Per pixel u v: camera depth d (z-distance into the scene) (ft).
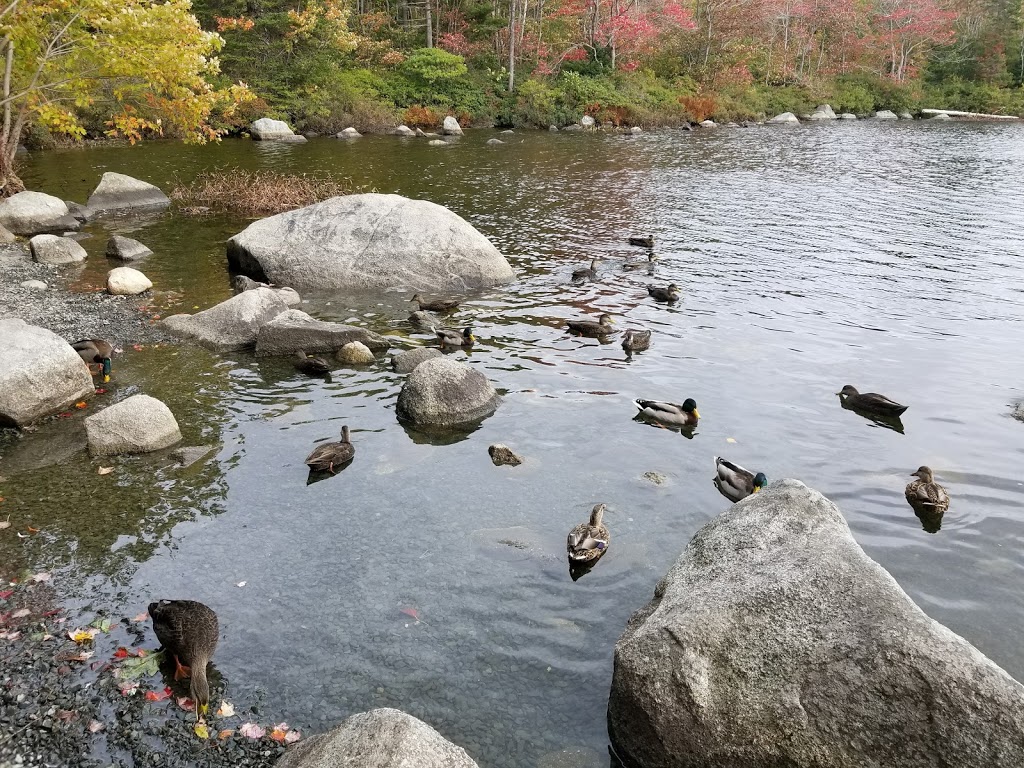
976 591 24.11
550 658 21.65
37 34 74.13
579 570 25.43
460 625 22.88
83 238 71.61
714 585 19.29
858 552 19.22
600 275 62.34
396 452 33.37
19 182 84.53
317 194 86.48
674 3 221.05
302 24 175.01
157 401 34.19
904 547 26.45
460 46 202.59
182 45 75.10
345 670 21.09
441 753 15.80
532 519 28.37
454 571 25.35
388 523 28.04
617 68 206.69
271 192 84.99
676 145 149.89
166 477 30.96
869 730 15.99
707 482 31.12
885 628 16.83
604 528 26.91
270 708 19.79
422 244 59.36
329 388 40.24
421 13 219.20
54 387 36.32
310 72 173.47
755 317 52.03
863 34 255.70
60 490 29.84
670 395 39.65
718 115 199.82
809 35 253.03
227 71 173.88
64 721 19.20
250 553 26.16
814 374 42.37
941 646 16.24
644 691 17.75
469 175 109.91
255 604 23.62
